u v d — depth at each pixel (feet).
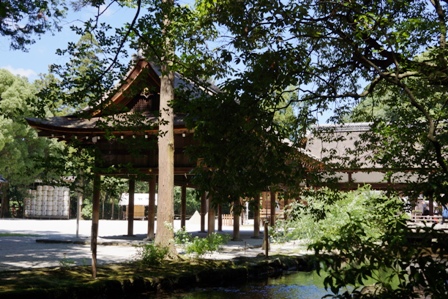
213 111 19.48
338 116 29.22
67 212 159.33
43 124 52.01
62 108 124.36
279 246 55.83
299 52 21.22
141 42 28.89
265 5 20.25
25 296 23.24
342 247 11.94
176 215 164.35
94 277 28.66
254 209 21.30
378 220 27.76
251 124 20.01
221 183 19.85
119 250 49.52
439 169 20.77
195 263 37.32
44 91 27.27
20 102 124.06
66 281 26.96
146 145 29.35
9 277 27.45
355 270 11.68
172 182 42.27
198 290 32.30
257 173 20.02
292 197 24.49
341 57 25.43
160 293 30.27
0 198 155.43
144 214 167.22
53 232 78.59
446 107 26.76
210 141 19.79
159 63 29.07
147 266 35.22
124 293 28.19
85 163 28.73
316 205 47.93
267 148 20.77
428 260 11.33
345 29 22.67
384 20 20.52
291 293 31.91
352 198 50.16
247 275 37.19
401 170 26.73
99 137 52.54
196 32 26.94
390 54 23.22
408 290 11.59
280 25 20.90
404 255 11.43
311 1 22.11
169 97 43.21
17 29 33.86
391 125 27.45
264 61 19.81
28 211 155.84
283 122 26.48
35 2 31.32
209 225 58.44
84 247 52.70
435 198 14.02
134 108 56.08
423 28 21.93
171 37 28.02
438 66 21.79
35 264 35.40
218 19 22.21
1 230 81.82
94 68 27.53
